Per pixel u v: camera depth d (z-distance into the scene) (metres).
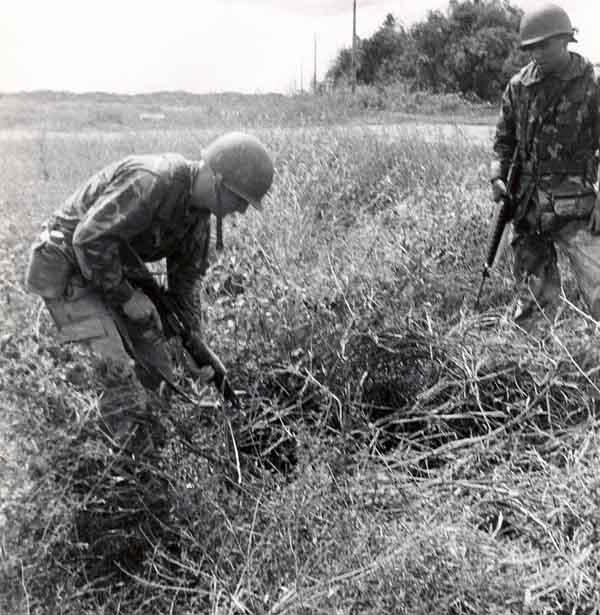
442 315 4.43
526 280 4.69
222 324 3.85
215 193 3.09
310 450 3.06
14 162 8.68
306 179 6.91
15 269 4.69
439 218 5.56
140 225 3.05
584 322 4.11
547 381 3.67
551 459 3.32
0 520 2.72
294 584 2.54
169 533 3.03
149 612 2.81
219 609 2.61
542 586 2.55
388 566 2.50
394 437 3.72
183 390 3.51
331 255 4.90
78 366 3.20
